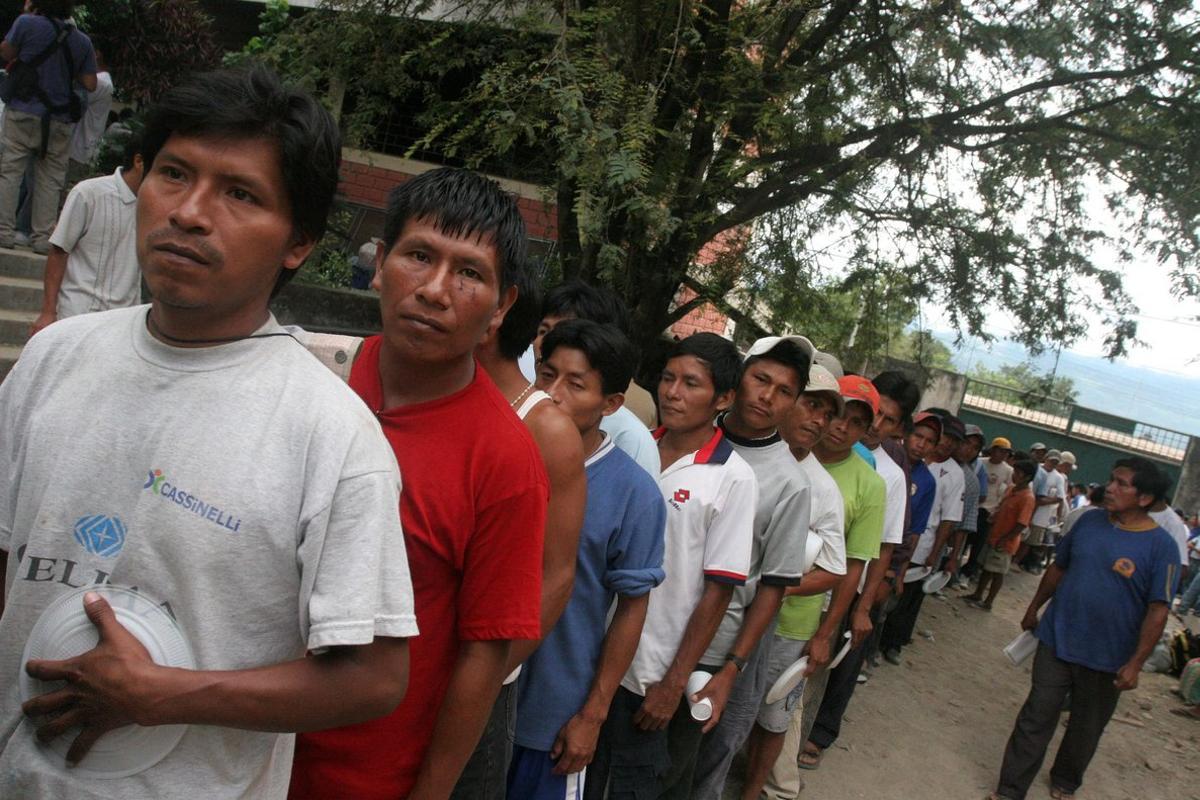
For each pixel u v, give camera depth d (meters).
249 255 1.15
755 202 6.15
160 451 1.14
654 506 2.46
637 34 5.68
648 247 5.34
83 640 1.12
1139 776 6.03
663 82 5.32
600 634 2.47
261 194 1.15
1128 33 5.92
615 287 5.91
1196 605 13.15
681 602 2.80
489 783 2.04
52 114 5.85
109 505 1.15
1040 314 6.74
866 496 3.86
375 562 1.17
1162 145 6.19
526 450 1.61
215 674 1.11
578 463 2.01
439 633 1.62
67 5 5.78
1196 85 6.06
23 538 1.20
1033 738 4.88
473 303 1.57
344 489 1.16
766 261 6.74
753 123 5.70
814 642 3.74
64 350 1.23
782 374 3.09
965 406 21.30
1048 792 5.30
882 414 4.50
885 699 6.26
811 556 3.25
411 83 6.30
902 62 6.06
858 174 6.12
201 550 1.12
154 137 1.17
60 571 1.16
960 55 5.75
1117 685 4.84
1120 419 20.17
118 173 4.08
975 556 10.26
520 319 2.07
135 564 1.13
